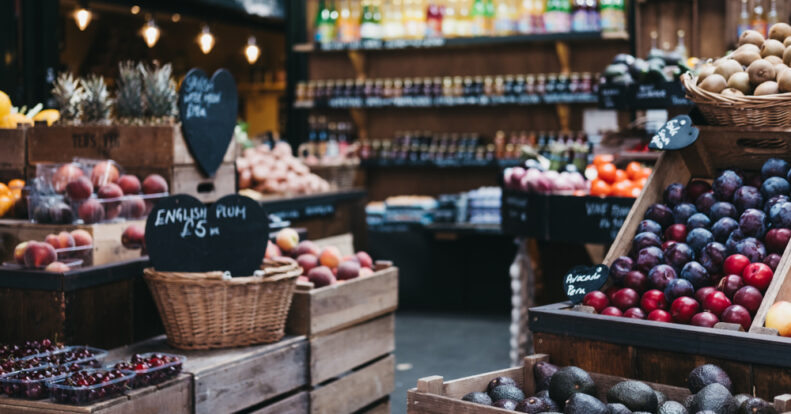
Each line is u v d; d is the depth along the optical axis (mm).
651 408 1877
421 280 6891
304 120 7770
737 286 2143
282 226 4074
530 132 7180
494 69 7305
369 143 7391
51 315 2857
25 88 5719
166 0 7324
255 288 2889
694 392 1921
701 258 2293
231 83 3730
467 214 6949
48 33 5820
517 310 4484
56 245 2961
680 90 4203
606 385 2059
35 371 2408
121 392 2383
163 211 2801
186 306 2826
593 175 4230
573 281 2344
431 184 7523
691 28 6367
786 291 2115
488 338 5758
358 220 6586
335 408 3270
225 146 3701
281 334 3039
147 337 3232
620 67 4488
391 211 6836
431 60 7496
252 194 5398
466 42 6945
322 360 3186
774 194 2340
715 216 2373
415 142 7277
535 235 4289
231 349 2900
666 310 2207
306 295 3111
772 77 2488
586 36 6531
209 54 8859
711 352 1957
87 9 6621
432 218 6875
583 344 2182
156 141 3430
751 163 2578
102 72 7391
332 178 6559
